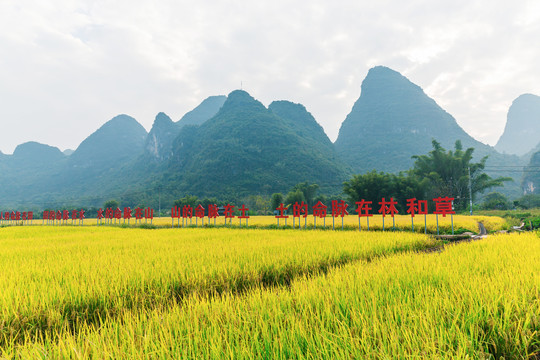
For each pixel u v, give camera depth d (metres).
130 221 42.81
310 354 2.57
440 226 20.34
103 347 2.91
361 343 2.71
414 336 2.79
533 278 4.55
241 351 2.69
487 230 23.12
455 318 3.03
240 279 6.50
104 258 8.47
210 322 3.51
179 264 7.09
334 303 3.90
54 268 6.95
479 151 183.88
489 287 4.18
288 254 8.56
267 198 114.00
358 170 194.25
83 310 4.75
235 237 14.46
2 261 8.38
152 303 5.17
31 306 4.45
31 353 2.96
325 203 79.94
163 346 2.80
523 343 2.78
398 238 12.86
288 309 3.79
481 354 2.58
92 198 164.00
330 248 9.80
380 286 4.54
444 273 5.25
